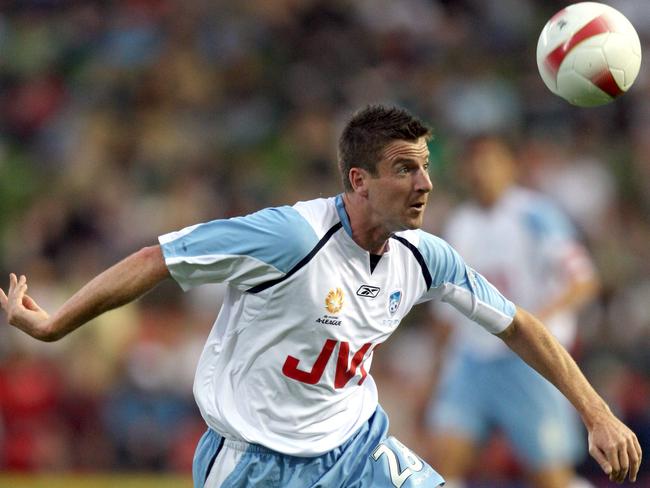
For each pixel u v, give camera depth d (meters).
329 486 16.81
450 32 67.75
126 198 53.94
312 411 16.64
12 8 68.88
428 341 43.53
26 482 33.38
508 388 28.64
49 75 64.62
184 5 67.75
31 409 38.91
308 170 56.59
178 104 62.06
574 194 53.50
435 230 48.50
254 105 62.16
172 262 15.43
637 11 66.94
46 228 50.88
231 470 16.69
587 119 59.94
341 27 67.06
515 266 29.23
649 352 42.28
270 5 67.69
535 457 28.72
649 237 52.38
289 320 15.95
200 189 54.47
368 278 16.20
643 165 56.72
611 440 16.41
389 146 15.55
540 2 70.25
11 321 15.97
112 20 67.62
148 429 39.44
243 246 15.45
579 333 43.12
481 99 60.62
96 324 40.38
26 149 60.66
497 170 29.52
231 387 16.62
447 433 29.06
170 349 41.16
